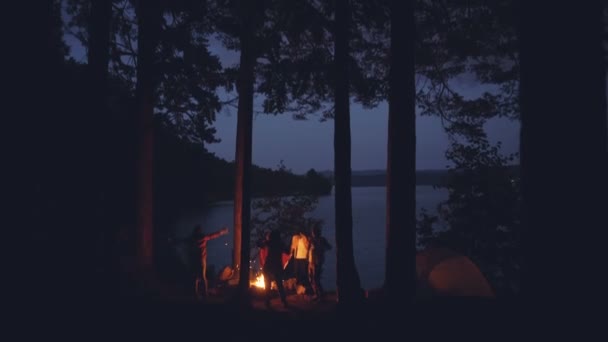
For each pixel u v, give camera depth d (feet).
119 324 25.31
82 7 46.34
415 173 33.96
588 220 12.36
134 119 50.78
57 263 22.35
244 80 42.93
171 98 51.24
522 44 13.53
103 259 38.60
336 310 34.27
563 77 12.64
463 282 38.68
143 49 46.57
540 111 12.90
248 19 41.65
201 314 31.17
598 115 12.63
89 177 34.68
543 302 12.73
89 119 35.14
